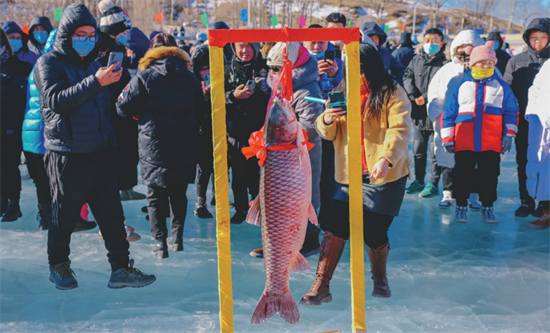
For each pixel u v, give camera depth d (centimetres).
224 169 211
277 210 208
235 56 418
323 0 5694
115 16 397
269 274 214
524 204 496
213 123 209
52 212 319
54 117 304
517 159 500
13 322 286
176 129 362
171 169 364
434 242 421
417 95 565
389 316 291
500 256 390
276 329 279
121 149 434
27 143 429
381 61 283
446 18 3644
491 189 469
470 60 448
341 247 297
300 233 212
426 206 531
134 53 462
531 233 445
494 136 448
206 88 425
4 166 468
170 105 359
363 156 289
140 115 367
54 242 326
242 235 436
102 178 322
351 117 223
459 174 468
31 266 368
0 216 495
